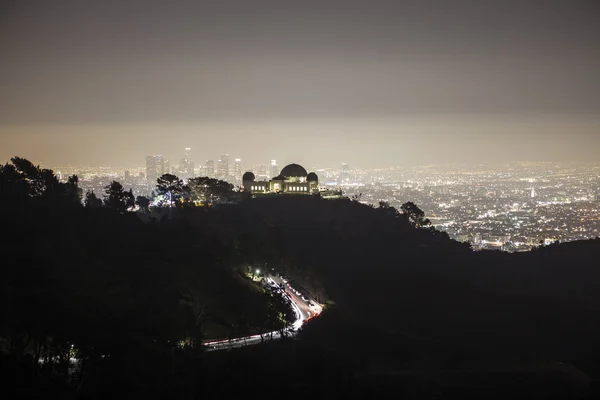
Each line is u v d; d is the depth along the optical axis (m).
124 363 104.00
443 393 131.38
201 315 145.12
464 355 150.38
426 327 170.62
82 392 99.06
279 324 150.50
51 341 107.75
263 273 186.50
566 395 136.00
